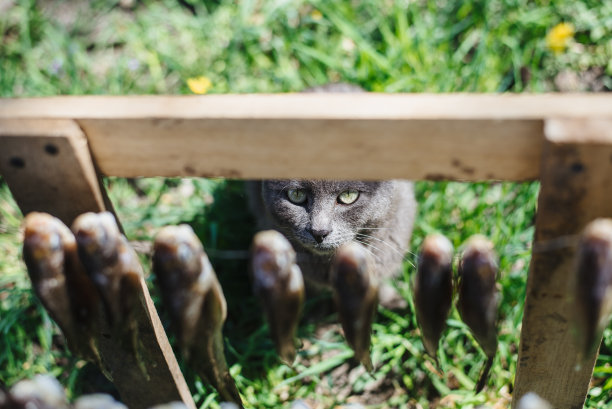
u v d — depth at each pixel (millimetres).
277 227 713
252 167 465
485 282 460
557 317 487
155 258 461
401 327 695
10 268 748
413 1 858
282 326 475
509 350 664
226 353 684
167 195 816
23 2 937
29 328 708
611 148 422
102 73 914
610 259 426
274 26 884
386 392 669
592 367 517
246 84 859
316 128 447
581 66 841
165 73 893
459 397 642
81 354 504
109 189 809
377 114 441
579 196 438
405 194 728
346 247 453
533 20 840
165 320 698
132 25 917
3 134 462
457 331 662
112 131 464
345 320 468
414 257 743
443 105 442
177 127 456
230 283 742
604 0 855
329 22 875
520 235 719
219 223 766
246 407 639
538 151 441
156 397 570
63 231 469
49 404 457
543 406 470
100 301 496
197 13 938
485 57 810
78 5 965
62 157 467
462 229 730
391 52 837
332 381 679
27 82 877
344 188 664
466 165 452
